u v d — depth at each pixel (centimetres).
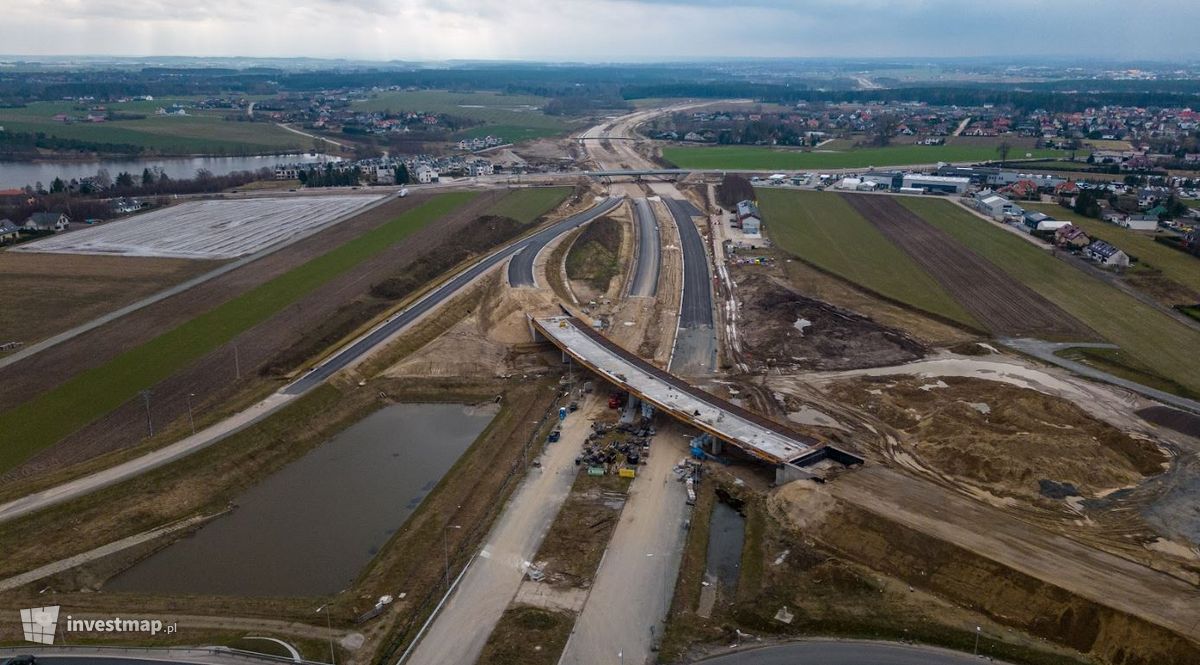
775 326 10325
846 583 5331
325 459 7275
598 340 9338
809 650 4722
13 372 8475
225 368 8662
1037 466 6475
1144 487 6375
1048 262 13200
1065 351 9362
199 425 7300
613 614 5091
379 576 5431
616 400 8138
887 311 10825
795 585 5353
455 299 11250
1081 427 7306
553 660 4659
